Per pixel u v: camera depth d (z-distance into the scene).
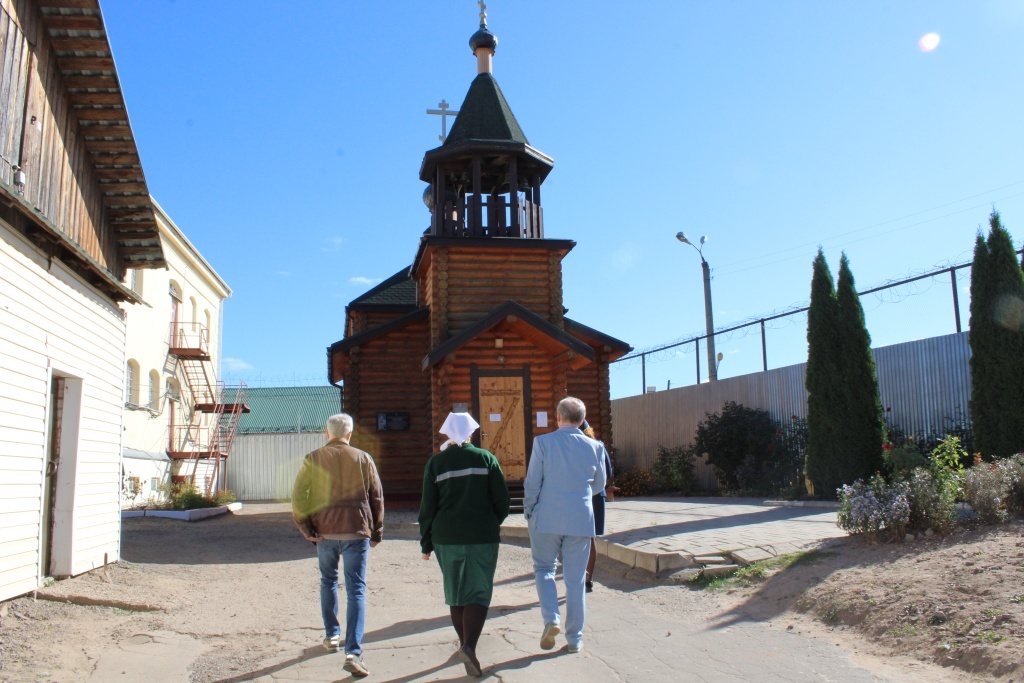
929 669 5.21
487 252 17.69
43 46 8.42
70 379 9.02
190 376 26.75
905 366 15.26
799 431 17.45
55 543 8.68
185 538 13.42
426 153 18.55
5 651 6.38
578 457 6.21
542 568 6.13
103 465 9.70
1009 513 8.41
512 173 18.28
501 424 16.45
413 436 18.56
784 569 8.22
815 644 6.01
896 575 7.05
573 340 15.72
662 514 12.99
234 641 7.05
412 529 13.95
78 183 9.33
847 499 8.80
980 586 6.20
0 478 7.22
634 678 5.32
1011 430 11.42
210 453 25.11
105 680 5.91
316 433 30.80
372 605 8.44
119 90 9.03
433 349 15.91
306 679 5.74
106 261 10.23
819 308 14.90
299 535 13.91
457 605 5.77
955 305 13.89
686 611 7.43
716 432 19.11
